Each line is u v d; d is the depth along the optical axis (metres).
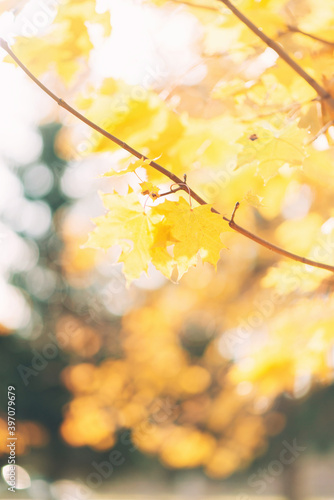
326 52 2.07
